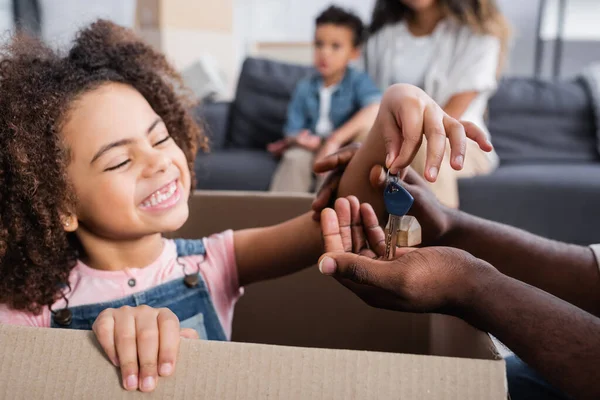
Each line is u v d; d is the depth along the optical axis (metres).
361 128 1.72
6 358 0.36
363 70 1.92
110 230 0.63
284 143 1.89
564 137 2.01
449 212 0.63
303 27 3.63
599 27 2.97
